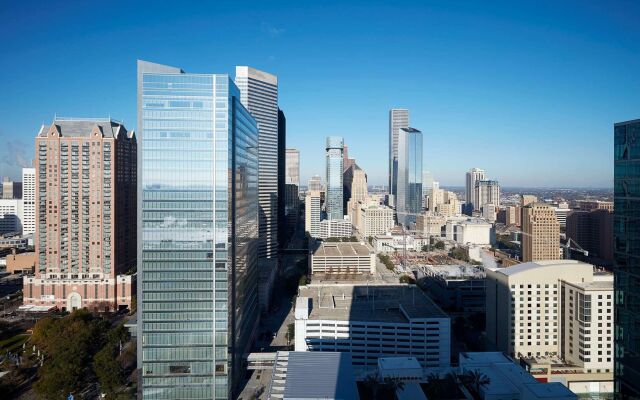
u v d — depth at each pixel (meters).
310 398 169.00
